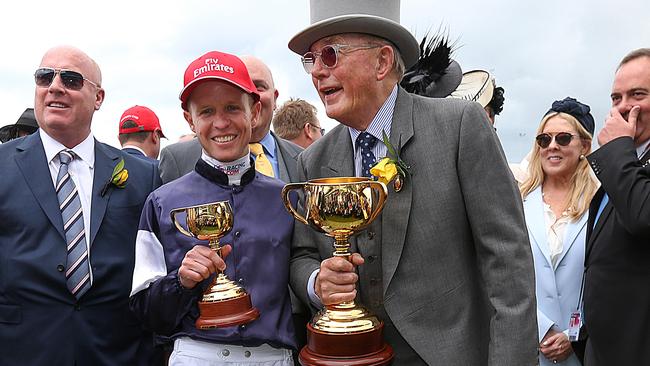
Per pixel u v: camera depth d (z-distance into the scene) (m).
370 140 2.14
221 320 1.93
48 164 2.58
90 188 2.62
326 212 1.85
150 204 2.25
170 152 3.31
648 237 2.33
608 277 2.49
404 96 2.15
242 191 2.25
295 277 2.18
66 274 2.42
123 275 2.53
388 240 2.00
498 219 1.91
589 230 2.80
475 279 2.04
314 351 1.91
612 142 2.49
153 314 2.08
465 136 1.97
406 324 1.97
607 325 2.48
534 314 1.88
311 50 2.16
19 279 2.39
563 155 3.36
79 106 2.59
